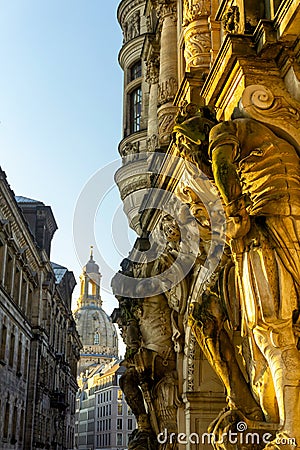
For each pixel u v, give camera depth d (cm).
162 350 1288
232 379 748
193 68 1010
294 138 644
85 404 11588
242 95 654
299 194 620
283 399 578
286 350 589
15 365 4494
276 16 655
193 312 812
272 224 615
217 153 612
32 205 6041
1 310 3931
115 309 1638
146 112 2147
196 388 1120
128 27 2417
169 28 1516
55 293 6338
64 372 7462
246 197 606
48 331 5959
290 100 659
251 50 677
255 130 632
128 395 1398
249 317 616
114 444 9712
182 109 969
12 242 4088
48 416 6156
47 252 6241
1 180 3612
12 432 4519
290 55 657
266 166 623
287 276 602
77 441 11544
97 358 11512
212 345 770
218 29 1039
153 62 1775
